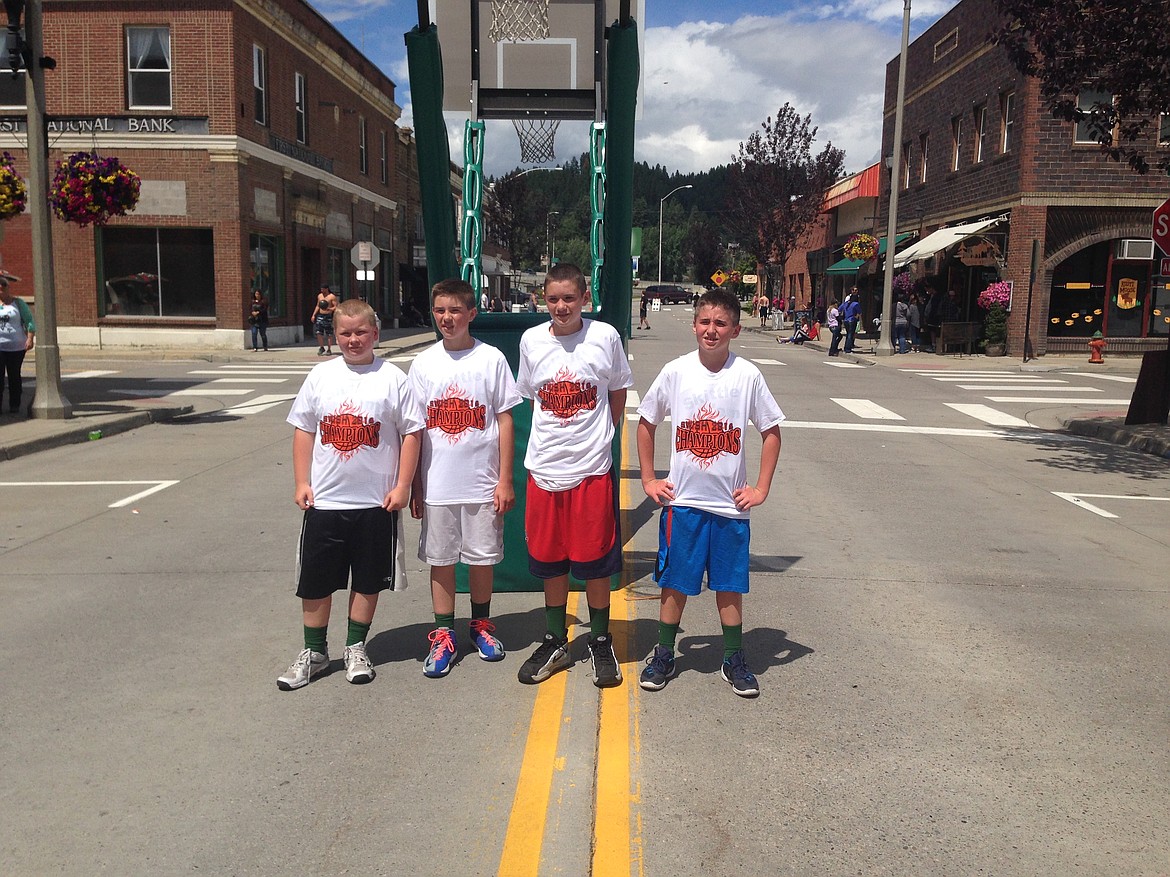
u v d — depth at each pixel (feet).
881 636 16.38
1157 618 17.56
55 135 77.92
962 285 93.04
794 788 11.23
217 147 78.69
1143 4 33.04
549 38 20.25
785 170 144.15
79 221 41.27
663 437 37.73
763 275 175.42
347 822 10.44
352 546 13.97
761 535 23.34
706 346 13.38
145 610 17.40
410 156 138.00
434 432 14.35
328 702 13.51
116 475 30.32
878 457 34.50
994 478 31.14
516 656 15.30
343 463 13.69
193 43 77.77
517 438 17.26
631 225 17.62
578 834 10.21
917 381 61.93
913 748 12.27
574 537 13.97
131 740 12.32
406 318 136.26
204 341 81.00
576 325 13.88
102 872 9.54
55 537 22.67
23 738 12.37
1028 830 10.43
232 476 30.12
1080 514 26.27
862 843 10.13
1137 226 77.66
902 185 110.63
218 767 11.63
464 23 20.06
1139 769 11.82
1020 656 15.53
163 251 80.53
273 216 87.76
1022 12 35.99
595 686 14.06
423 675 14.48
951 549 22.30
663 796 11.00
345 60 106.01
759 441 37.40
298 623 16.76
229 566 20.24
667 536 13.76
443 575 14.67
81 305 79.92
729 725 12.84
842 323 90.74
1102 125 37.73
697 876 9.53
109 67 77.87
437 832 10.24
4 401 45.88
